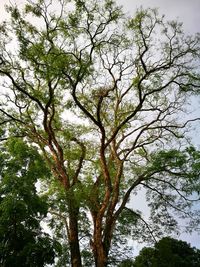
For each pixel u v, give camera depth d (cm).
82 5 2144
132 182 2472
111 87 2378
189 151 2158
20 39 2130
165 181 2375
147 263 2498
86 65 2094
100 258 2038
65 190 2161
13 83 2189
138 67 2311
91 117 2177
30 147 1883
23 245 1545
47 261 1538
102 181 2433
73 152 2578
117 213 2214
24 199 1611
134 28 2227
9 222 1545
